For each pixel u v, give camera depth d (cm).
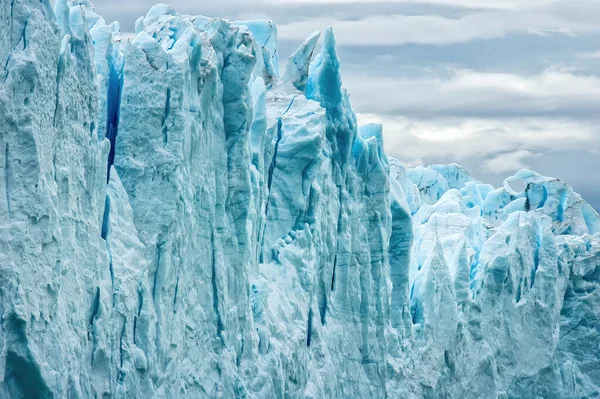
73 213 5138
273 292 6681
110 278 5384
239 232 6303
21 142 4753
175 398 5738
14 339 4706
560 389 9175
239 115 6291
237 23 7562
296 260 6888
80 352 5103
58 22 5219
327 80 7425
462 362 8275
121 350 5416
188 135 5900
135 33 6594
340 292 7331
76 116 5184
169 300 5734
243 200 6300
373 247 7606
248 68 6294
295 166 6919
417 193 9638
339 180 7356
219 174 6225
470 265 8744
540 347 9062
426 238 8688
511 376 8800
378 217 7612
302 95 7244
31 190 4772
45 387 4806
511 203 10225
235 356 6203
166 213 5728
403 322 7850
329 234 7231
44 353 4838
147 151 5753
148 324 5553
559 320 9338
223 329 6147
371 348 7456
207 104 6128
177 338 5788
